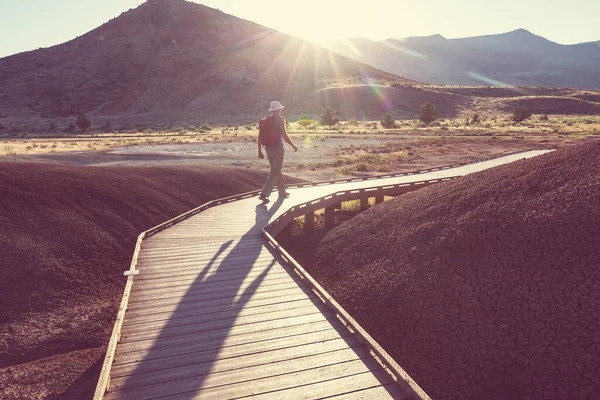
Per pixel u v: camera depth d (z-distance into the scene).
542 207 7.50
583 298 5.71
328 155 37.66
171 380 4.64
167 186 17.12
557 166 8.52
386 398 4.34
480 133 57.72
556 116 103.50
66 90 148.62
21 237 10.56
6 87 143.12
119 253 11.43
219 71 159.75
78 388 6.47
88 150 39.44
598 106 117.88
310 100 131.50
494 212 8.18
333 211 14.80
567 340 5.39
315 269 10.82
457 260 7.67
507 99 126.44
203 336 5.57
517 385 5.32
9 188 12.27
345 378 4.68
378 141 50.12
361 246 10.47
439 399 5.67
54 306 8.85
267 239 9.96
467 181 10.50
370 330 7.52
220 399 4.32
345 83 151.00
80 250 10.85
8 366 7.17
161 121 120.56
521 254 6.90
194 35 191.88
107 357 4.74
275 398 4.34
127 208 13.80
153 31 192.50
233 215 12.39
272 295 6.89
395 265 8.73
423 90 132.88
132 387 4.51
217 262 8.46
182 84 154.50
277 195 15.34
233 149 41.56
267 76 157.88
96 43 184.75
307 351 5.23
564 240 6.62
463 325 6.44
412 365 6.38
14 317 8.35
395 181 18.73
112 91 150.75
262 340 5.48
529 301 6.15
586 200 7.04
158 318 6.07
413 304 7.42
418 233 9.10
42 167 14.72
